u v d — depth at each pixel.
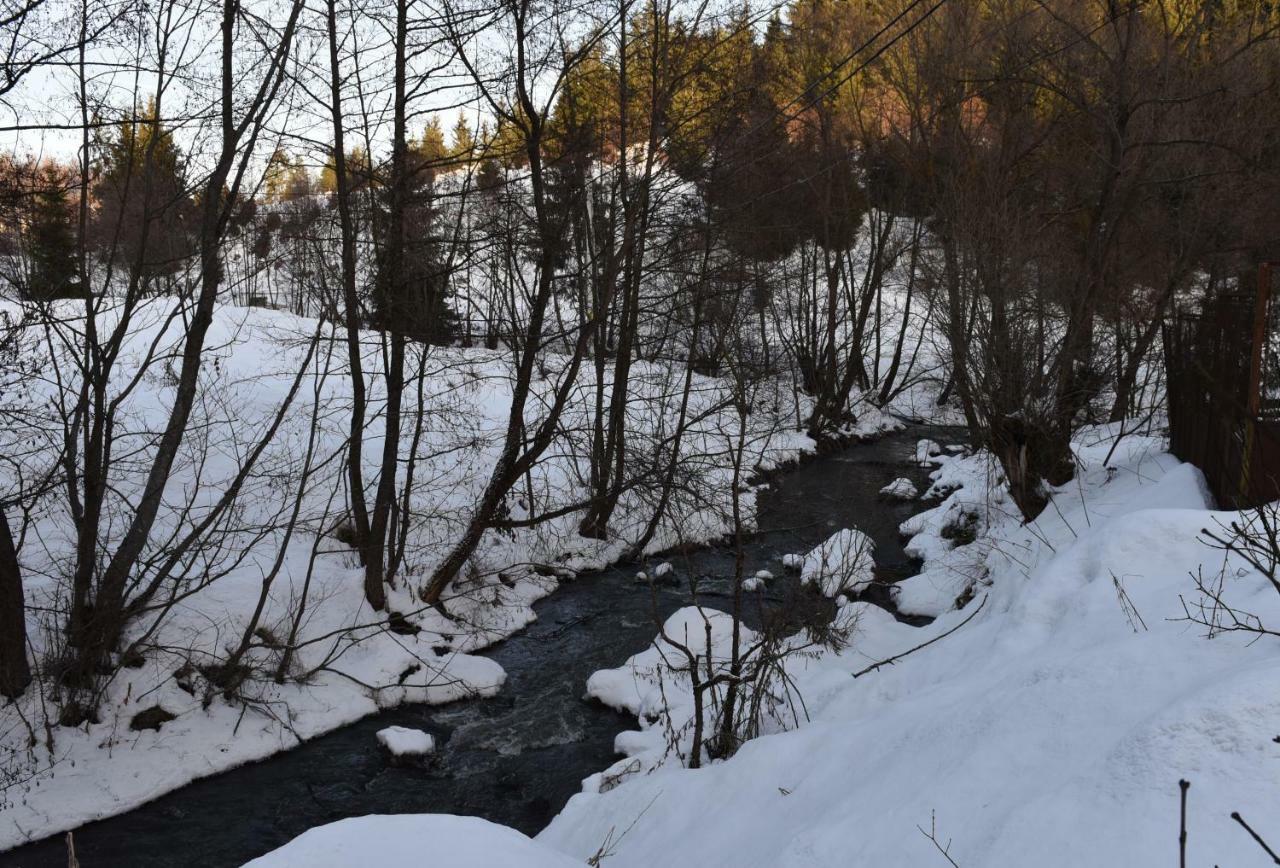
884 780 5.70
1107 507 11.96
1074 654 5.94
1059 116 20.27
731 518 18.27
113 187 12.34
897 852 4.74
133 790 10.16
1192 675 4.99
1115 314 17.67
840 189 31.72
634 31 16.19
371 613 13.98
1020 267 15.18
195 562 13.34
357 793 10.47
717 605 15.28
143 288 11.66
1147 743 4.28
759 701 8.88
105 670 11.20
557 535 17.64
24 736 10.30
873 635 11.63
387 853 3.78
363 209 13.69
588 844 7.15
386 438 14.02
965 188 18.09
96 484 11.10
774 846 5.60
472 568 15.53
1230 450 9.87
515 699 12.69
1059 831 4.16
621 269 15.73
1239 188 18.89
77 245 11.65
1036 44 19.78
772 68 18.30
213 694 11.48
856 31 30.19
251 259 29.27
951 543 16.61
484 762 11.06
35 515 13.52
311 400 21.16
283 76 11.80
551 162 14.89
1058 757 4.84
